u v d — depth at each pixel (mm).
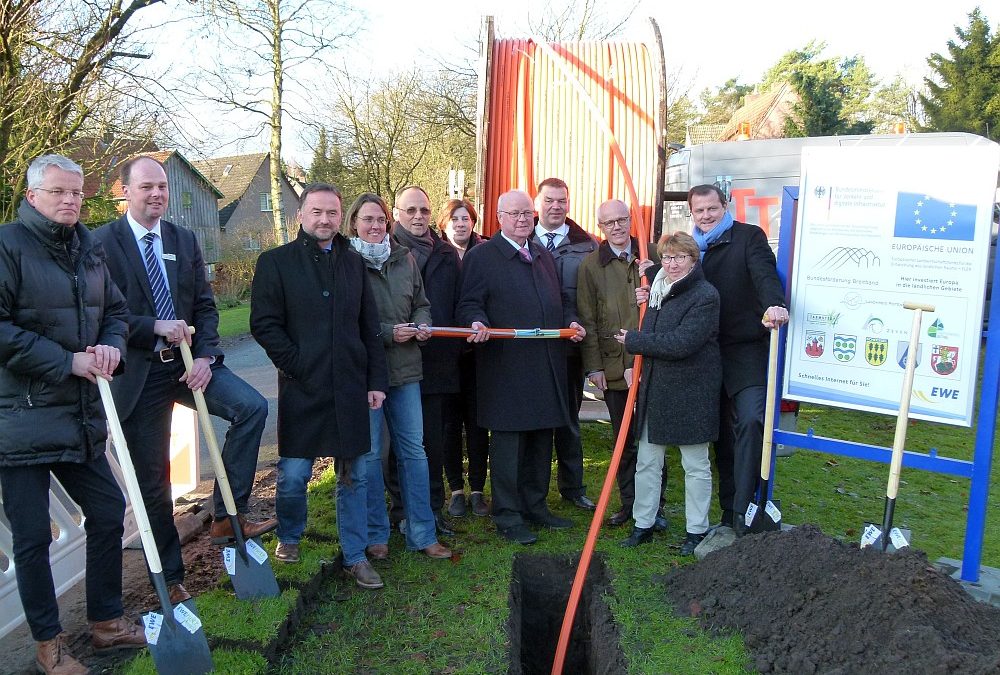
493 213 6156
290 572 3734
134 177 3535
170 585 3545
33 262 2830
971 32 33500
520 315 4297
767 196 8648
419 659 3238
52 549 3799
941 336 3711
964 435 7516
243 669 2922
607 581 3975
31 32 10453
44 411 2842
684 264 3990
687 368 4078
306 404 3617
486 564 4109
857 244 3887
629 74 5945
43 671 3033
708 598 3498
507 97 6137
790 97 32281
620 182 5875
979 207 3590
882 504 5355
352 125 28750
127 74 11875
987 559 4363
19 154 10375
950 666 2615
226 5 17156
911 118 36531
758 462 4145
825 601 3145
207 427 3467
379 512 4176
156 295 3582
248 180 38656
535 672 4117
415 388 4176
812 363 4059
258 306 3559
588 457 6105
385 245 4098
